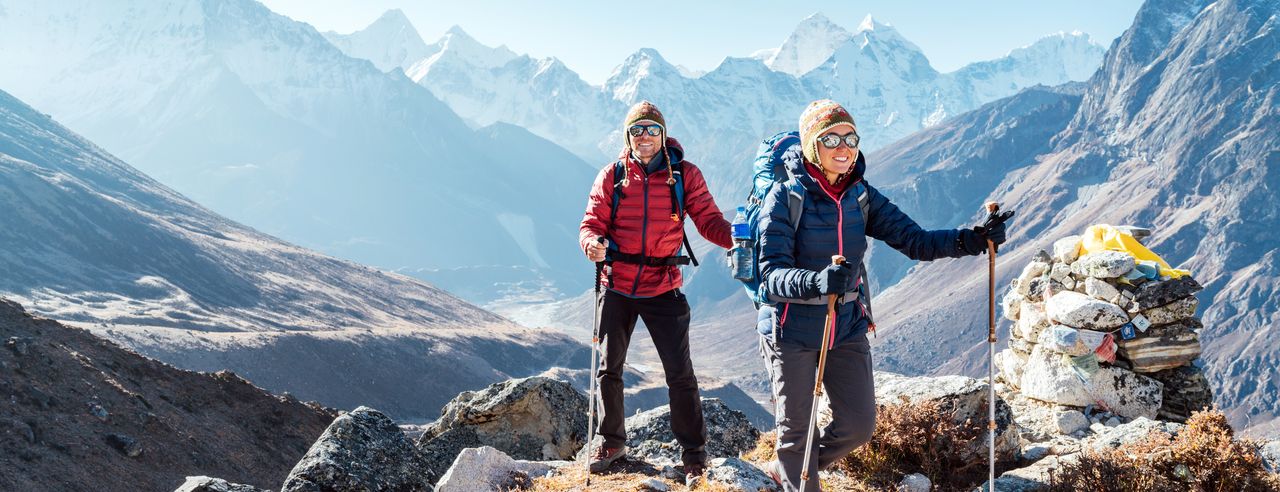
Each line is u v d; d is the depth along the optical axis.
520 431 10.12
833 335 5.20
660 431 9.18
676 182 6.44
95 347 44.34
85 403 37.09
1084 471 6.43
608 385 6.78
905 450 7.07
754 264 5.35
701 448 6.62
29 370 37.12
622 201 6.46
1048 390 9.20
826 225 5.21
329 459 5.88
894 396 7.67
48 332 42.66
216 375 49.78
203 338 178.12
